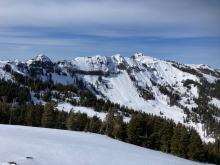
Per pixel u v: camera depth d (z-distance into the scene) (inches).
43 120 4835.1
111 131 4205.2
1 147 1833.2
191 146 3814.0
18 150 1819.6
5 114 5029.5
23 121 5137.8
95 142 2938.0
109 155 2212.1
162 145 3976.4
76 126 4820.4
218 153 4429.1
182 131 3902.6
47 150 1967.3
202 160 3870.6
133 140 4020.7
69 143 2476.6
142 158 2354.8
